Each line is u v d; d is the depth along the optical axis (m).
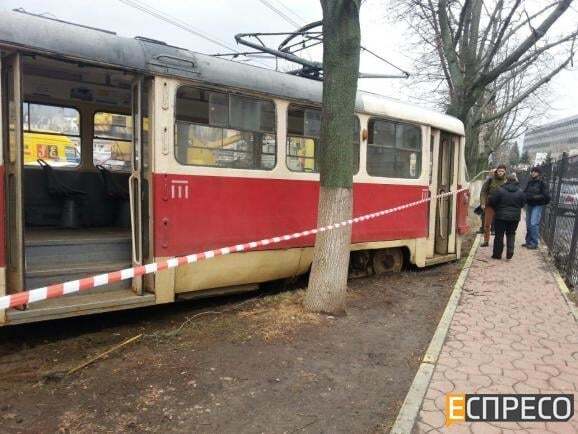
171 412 3.72
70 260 5.43
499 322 5.98
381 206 8.11
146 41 5.43
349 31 5.53
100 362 4.59
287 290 7.41
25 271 4.70
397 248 8.89
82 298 5.16
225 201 5.97
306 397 4.02
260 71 6.34
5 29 4.40
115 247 5.71
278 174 6.51
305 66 7.81
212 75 5.74
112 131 7.29
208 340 5.17
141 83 5.29
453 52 13.24
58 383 4.16
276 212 6.52
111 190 7.06
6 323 4.55
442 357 4.85
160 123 5.37
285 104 6.54
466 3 12.02
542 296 7.26
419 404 3.86
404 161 8.51
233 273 6.17
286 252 6.68
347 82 5.64
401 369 4.62
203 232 5.79
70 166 6.95
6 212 4.57
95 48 4.93
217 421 3.62
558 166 12.19
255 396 4.00
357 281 8.18
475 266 9.48
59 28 4.77
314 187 6.96
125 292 5.46
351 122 5.77
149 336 5.27
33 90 6.52
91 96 6.99
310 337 5.30
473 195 27.86
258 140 6.29
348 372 4.51
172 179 5.49
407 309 6.60
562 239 10.26
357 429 3.57
